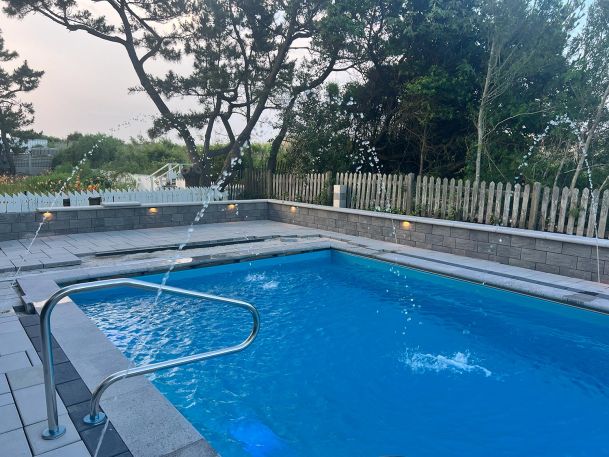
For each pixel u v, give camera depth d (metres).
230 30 13.84
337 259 8.38
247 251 7.77
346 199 10.11
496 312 5.75
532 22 9.09
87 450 2.36
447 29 11.08
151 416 2.71
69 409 2.76
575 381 3.97
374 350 4.61
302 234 9.49
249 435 3.17
